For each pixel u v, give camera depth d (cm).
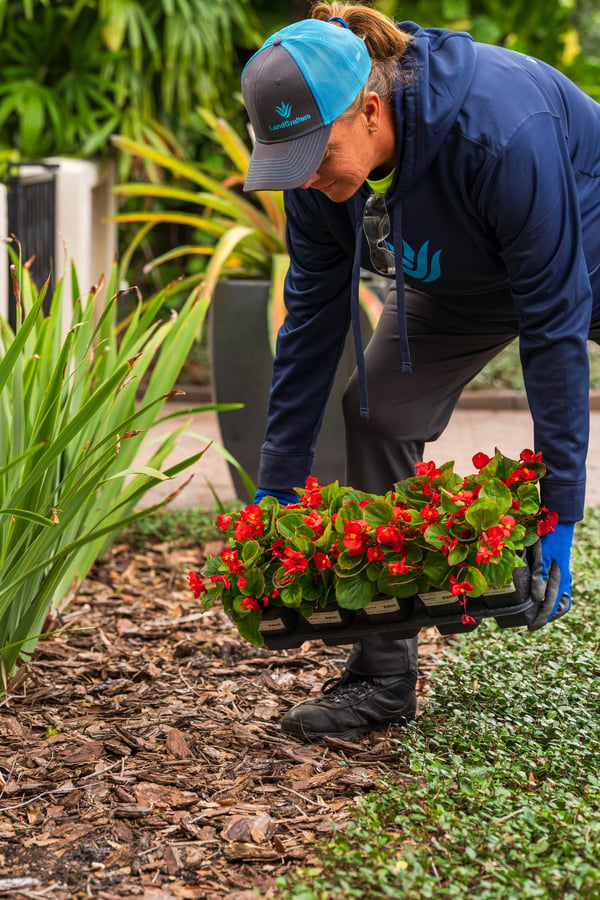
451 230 213
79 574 358
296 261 246
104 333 367
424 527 208
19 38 769
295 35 196
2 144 781
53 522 236
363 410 235
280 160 195
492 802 207
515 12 882
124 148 516
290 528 224
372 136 203
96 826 215
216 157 830
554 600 216
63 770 238
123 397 352
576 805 207
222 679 299
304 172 194
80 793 227
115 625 346
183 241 875
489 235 212
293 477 258
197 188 834
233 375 464
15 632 278
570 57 902
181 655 319
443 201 209
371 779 230
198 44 767
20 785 230
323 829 209
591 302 211
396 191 208
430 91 199
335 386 457
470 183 202
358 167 203
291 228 241
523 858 188
